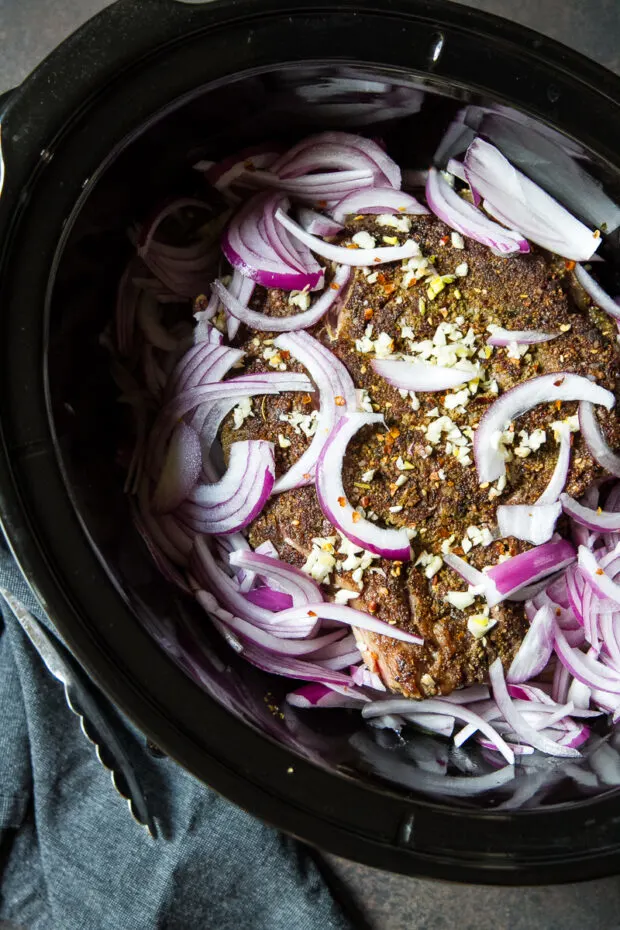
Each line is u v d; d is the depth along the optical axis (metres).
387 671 0.43
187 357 0.43
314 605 0.43
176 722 0.38
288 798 0.38
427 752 0.44
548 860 0.39
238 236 0.43
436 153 0.44
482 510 0.42
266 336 0.43
